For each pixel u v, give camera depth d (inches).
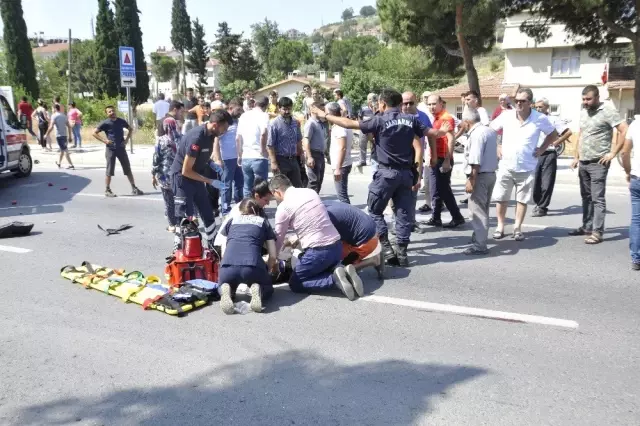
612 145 287.3
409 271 252.5
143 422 138.2
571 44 1317.7
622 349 173.0
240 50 2534.5
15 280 246.4
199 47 2910.9
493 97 1435.8
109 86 1950.1
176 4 2920.8
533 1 805.2
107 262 273.0
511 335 183.6
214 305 213.5
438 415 138.5
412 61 1688.0
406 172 250.2
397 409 141.5
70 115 841.5
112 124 445.4
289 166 344.5
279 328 191.3
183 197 273.6
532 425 134.0
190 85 3476.9
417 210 385.4
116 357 171.9
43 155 762.8
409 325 192.4
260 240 214.2
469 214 372.8
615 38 852.6
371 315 201.6
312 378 157.6
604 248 285.0
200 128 268.8
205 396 149.3
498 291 224.5
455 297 218.4
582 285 230.7
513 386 151.9
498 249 286.4
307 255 222.1
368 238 235.6
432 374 159.0
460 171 532.4
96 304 216.1
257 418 138.8
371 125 247.6
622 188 466.0
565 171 540.1
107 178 453.4
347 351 173.6
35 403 147.6
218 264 234.1
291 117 344.2
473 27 770.2
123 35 1959.9
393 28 952.9
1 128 503.5
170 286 224.5
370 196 256.8
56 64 2945.4
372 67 1966.0
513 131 292.4
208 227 282.5
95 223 359.9
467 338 181.8
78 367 165.9
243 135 352.5
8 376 161.5
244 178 358.9
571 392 148.7
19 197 461.7
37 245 306.8
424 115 329.1
